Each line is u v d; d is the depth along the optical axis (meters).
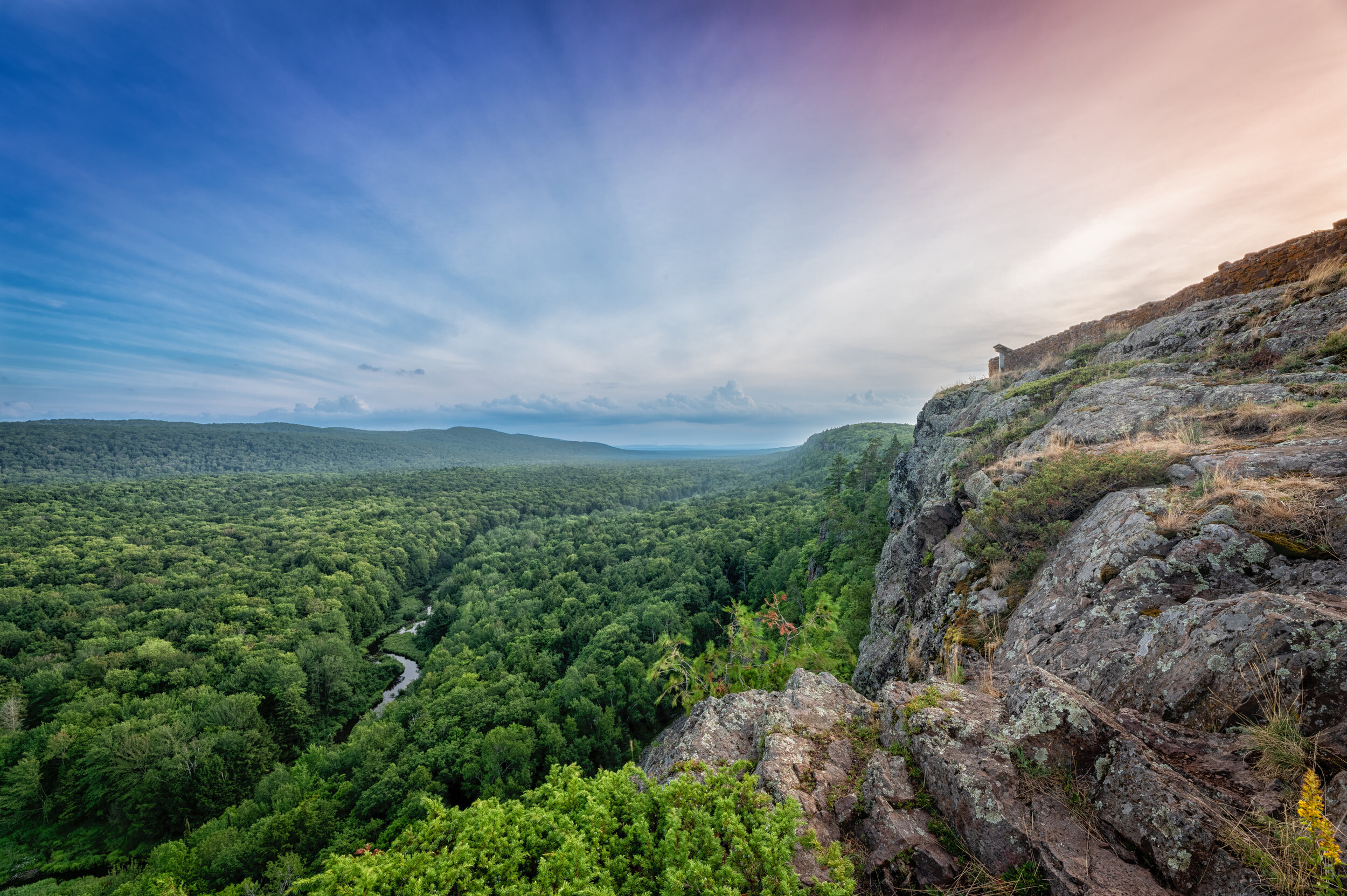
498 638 54.56
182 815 34.31
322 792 33.34
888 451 59.97
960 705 5.16
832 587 37.41
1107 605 5.68
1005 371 26.75
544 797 4.81
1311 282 11.38
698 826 3.88
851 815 4.64
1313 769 3.03
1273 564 4.94
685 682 23.14
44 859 33.22
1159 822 3.25
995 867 3.70
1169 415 9.92
